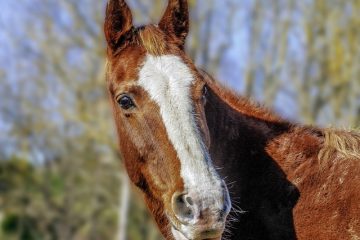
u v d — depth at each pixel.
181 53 6.57
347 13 27.61
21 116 28.48
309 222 6.42
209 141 6.37
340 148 6.66
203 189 5.79
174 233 6.29
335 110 26.38
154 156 6.27
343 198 6.41
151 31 6.72
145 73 6.36
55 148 29.06
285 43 27.97
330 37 27.56
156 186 6.38
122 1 6.84
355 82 26.56
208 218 5.71
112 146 25.77
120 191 29.38
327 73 27.12
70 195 30.42
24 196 31.08
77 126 27.73
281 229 6.52
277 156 6.78
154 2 24.27
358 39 27.25
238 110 7.11
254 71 27.62
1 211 31.55
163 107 6.16
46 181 30.92
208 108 6.79
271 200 6.60
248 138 6.89
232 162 6.79
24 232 32.44
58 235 31.08
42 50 27.72
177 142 6.03
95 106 26.84
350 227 6.30
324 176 6.56
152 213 6.86
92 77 26.84
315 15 27.80
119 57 6.72
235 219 6.59
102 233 31.20
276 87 27.58
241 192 6.69
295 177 6.63
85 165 29.50
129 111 6.41
